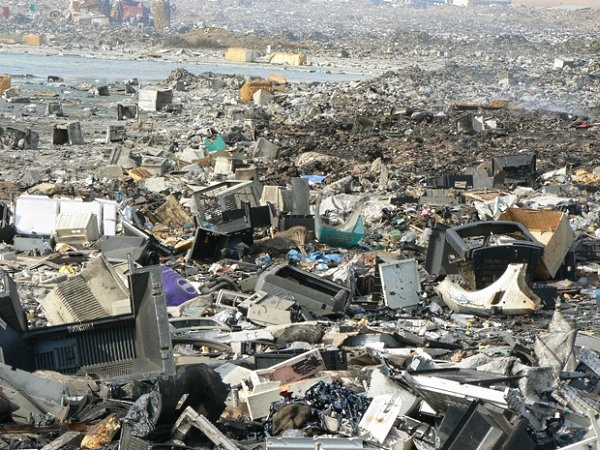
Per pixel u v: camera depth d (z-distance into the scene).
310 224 29.61
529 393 11.88
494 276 22.55
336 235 28.47
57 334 13.07
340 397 11.90
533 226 25.53
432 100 99.50
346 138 63.38
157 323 12.25
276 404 12.05
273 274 20.59
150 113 81.88
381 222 32.66
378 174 45.50
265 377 13.55
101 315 16.34
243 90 98.62
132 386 12.30
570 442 10.75
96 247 26.23
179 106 85.88
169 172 44.50
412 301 21.47
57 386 12.23
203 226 26.72
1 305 12.81
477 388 11.21
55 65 165.38
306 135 64.12
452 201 36.25
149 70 160.25
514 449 10.30
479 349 17.16
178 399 10.85
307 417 11.65
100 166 46.66
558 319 14.84
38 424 11.70
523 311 21.17
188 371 11.13
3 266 24.25
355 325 19.20
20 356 12.89
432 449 10.70
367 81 124.31
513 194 38.06
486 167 42.41
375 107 86.81
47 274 23.16
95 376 12.84
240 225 26.91
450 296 21.81
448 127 69.81
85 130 67.06
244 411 12.43
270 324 18.78
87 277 16.56
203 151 49.56
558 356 13.86
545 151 57.62
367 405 11.74
